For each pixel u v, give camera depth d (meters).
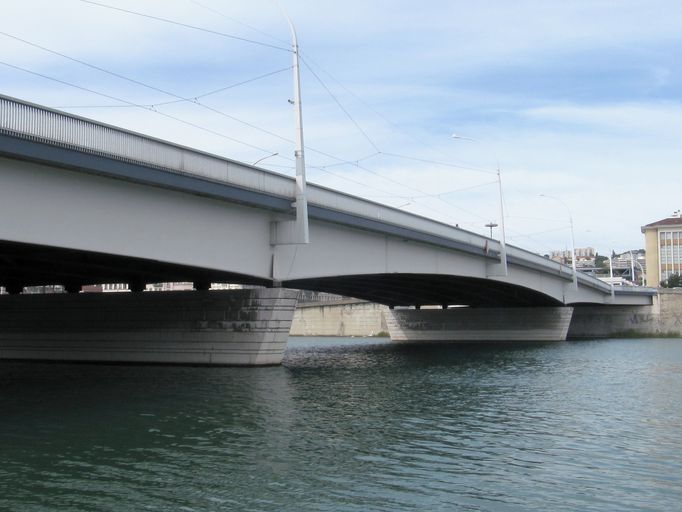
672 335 103.44
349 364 47.84
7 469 16.16
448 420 23.14
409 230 45.47
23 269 37.91
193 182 28.55
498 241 61.69
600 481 15.25
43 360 45.16
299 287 54.09
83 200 24.73
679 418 23.86
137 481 15.07
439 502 13.62
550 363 48.88
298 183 34.66
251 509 13.12
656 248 165.62
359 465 16.53
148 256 27.66
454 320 87.19
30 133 21.66
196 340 39.59
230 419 22.94
